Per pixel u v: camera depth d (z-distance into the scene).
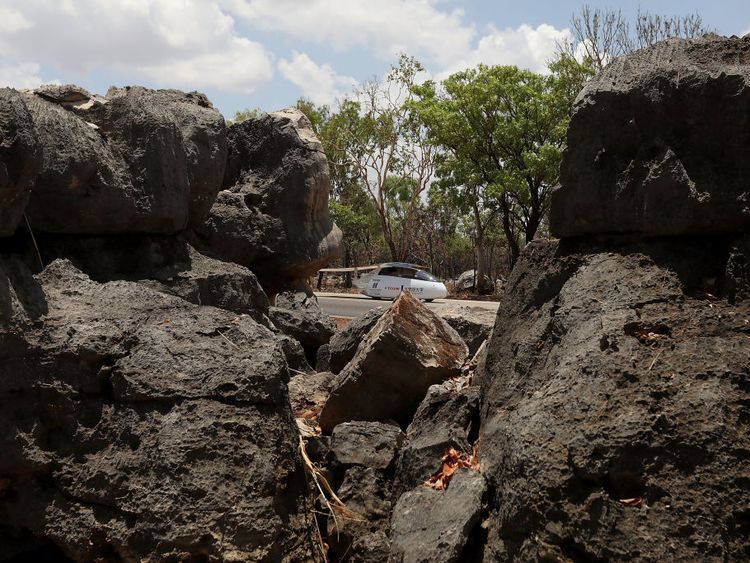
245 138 10.64
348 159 44.09
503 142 31.78
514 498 3.66
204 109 7.83
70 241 6.13
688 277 4.29
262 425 4.32
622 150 4.61
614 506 3.40
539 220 32.88
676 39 4.83
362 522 4.72
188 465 4.04
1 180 4.26
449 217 51.91
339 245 10.78
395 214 55.59
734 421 3.50
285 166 10.27
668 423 3.49
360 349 6.66
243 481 4.07
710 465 3.40
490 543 3.95
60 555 4.51
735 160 4.16
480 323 8.64
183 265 6.83
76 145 5.81
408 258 47.34
